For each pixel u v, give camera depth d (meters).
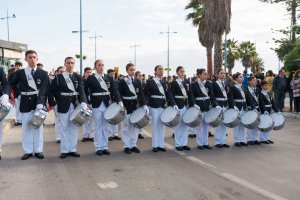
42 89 8.14
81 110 8.18
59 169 7.52
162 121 8.97
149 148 9.74
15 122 13.70
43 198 5.88
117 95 8.75
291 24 29.53
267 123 10.15
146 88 9.40
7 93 7.92
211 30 22.34
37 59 8.38
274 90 17.94
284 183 6.75
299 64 21.33
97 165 7.86
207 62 30.28
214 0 21.86
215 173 7.34
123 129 9.15
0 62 23.94
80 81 8.62
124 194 6.07
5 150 9.26
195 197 5.95
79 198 5.88
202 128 9.77
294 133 12.27
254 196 6.04
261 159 8.58
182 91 9.51
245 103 10.32
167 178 6.95
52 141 10.65
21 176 7.02
